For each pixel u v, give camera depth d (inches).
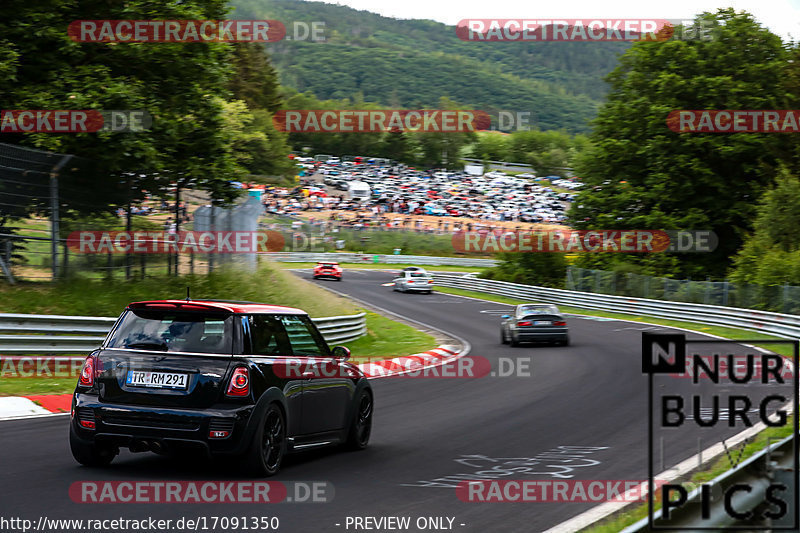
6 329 1206.9
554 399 1123.9
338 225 6737.2
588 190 3895.2
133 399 577.3
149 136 1641.2
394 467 654.5
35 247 1453.0
